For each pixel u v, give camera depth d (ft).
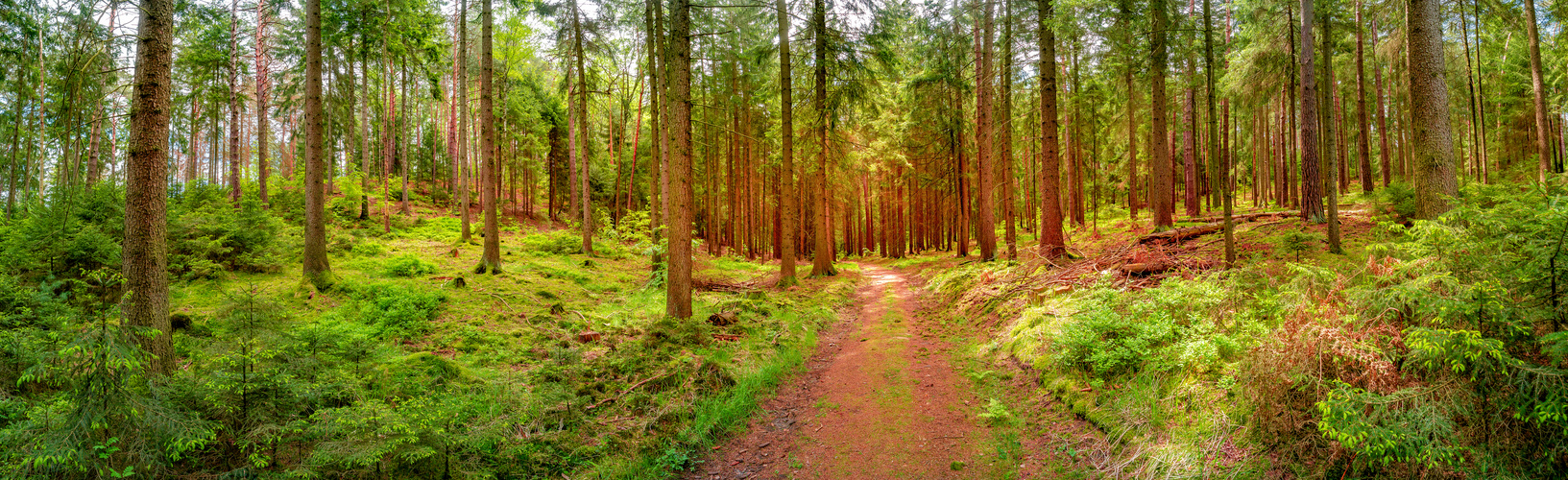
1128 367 18.20
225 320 14.93
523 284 41.24
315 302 30.73
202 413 12.75
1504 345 10.52
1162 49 37.42
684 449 16.84
